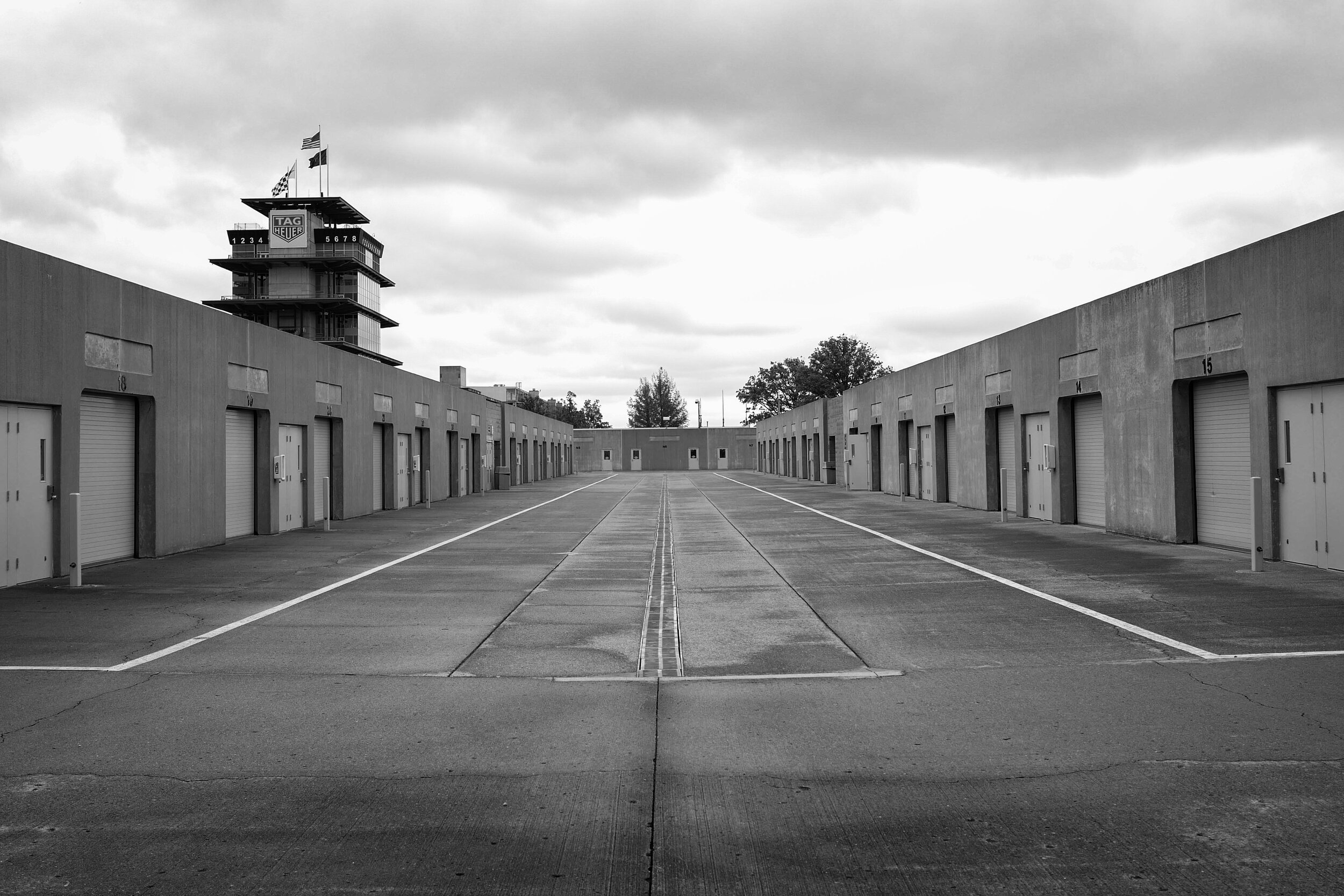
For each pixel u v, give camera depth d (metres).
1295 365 11.49
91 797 4.40
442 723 5.61
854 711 5.83
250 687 6.47
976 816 4.12
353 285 77.38
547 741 5.25
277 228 76.19
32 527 11.54
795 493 36.50
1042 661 7.04
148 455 14.13
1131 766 4.70
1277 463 12.02
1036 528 18.48
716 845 3.87
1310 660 6.81
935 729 5.41
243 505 18.16
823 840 3.90
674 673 6.92
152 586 11.41
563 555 15.28
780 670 6.97
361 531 20.09
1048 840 3.87
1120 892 3.42
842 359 90.00
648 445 93.44
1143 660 6.95
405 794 4.45
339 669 7.05
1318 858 3.65
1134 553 13.58
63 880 3.56
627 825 4.07
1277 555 12.05
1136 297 15.72
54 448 11.90
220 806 4.29
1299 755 4.81
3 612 9.54
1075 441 19.02
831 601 10.12
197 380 15.55
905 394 31.81
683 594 10.88
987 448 23.77
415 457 30.25
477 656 7.54
